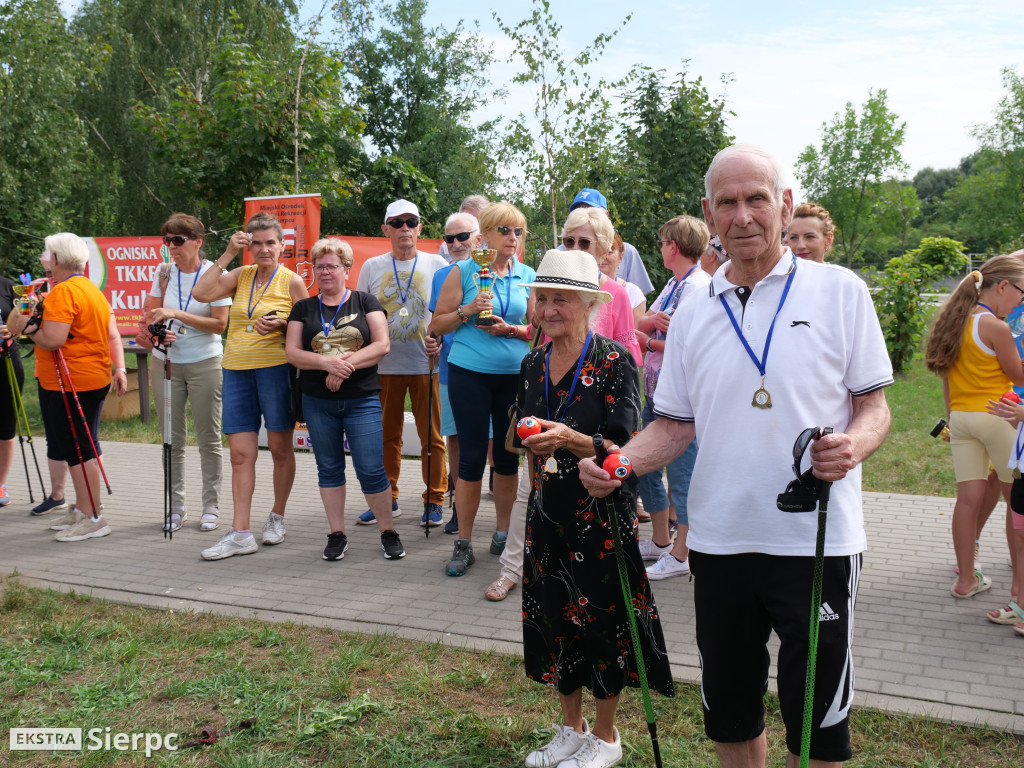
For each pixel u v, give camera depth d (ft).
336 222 80.38
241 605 15.21
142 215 88.58
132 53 82.48
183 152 43.14
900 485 23.80
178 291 19.72
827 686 7.29
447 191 91.71
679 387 8.34
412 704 11.51
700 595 7.97
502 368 16.29
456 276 16.71
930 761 9.83
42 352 19.25
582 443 9.28
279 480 18.88
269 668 12.60
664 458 8.48
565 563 9.62
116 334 22.20
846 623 7.37
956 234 187.21
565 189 40.37
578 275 9.71
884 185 174.81
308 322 17.19
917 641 13.32
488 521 20.61
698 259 16.49
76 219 89.20
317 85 41.86
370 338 17.40
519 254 17.24
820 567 6.97
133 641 13.26
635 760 10.09
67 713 11.35
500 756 10.31
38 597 15.60
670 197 43.62
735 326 7.66
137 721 11.20
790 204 7.72
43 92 60.54
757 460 7.45
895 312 44.91
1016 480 13.58
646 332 16.67
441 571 16.99
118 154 86.17
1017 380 14.03
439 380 19.40
